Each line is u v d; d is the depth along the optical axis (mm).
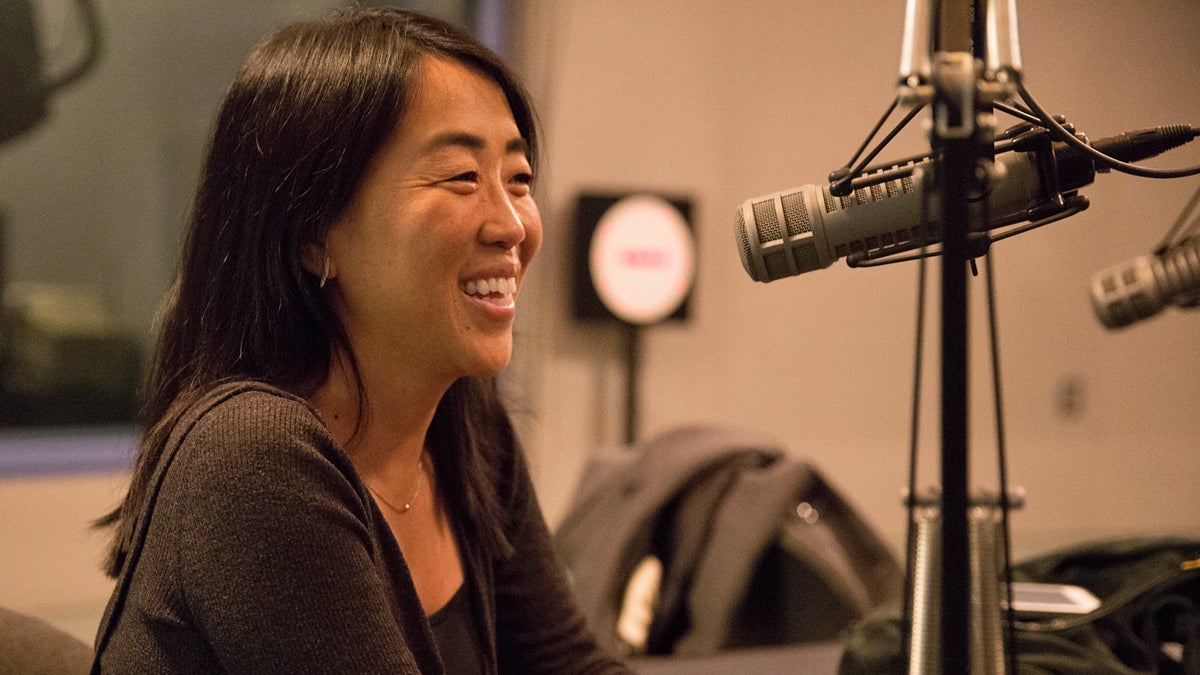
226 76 3643
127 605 976
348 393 1086
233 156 1054
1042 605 1260
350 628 912
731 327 3812
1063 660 1187
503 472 1327
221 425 943
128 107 3574
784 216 901
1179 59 4082
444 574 1196
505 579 1318
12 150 3447
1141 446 4242
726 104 3764
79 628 3064
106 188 3578
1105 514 4207
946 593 663
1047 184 851
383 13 1089
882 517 3961
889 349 3961
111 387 3570
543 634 1327
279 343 1062
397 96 1014
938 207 778
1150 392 4242
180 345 1101
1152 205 4000
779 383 3869
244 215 1046
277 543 901
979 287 4047
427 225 1021
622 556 2146
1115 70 4027
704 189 3760
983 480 4078
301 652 894
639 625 2139
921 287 991
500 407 1326
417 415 1116
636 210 3514
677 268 3564
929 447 3990
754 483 2182
